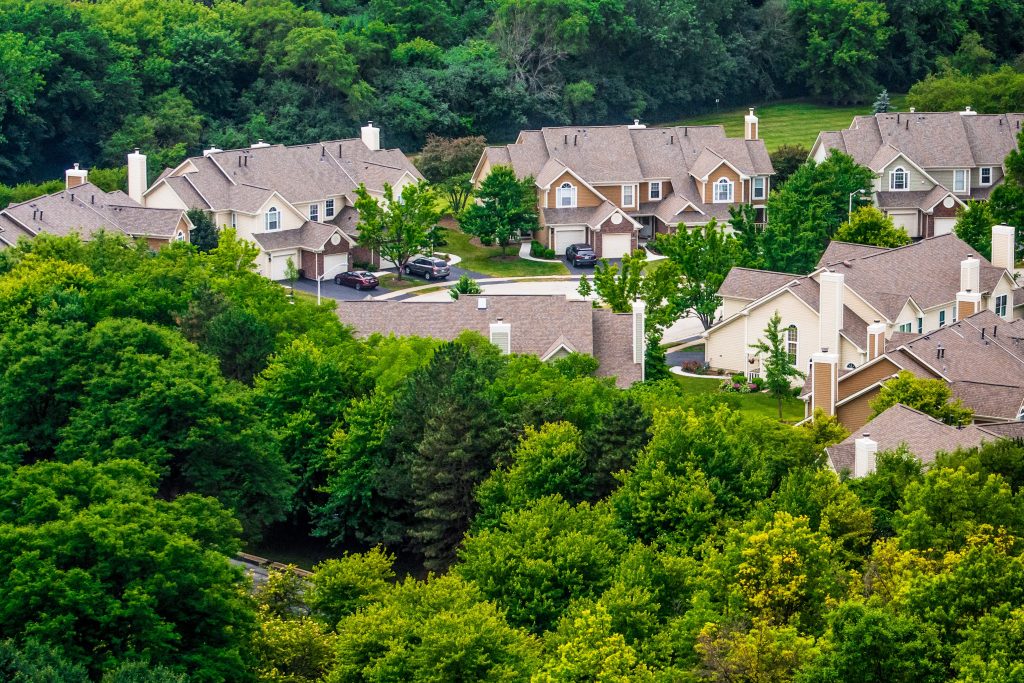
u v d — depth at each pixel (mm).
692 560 189125
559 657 166250
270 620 183000
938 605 158875
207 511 189500
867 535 194500
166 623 167500
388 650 171625
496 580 193000
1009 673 146375
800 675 153000
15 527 173625
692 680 158250
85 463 190500
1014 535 184500
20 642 162000
